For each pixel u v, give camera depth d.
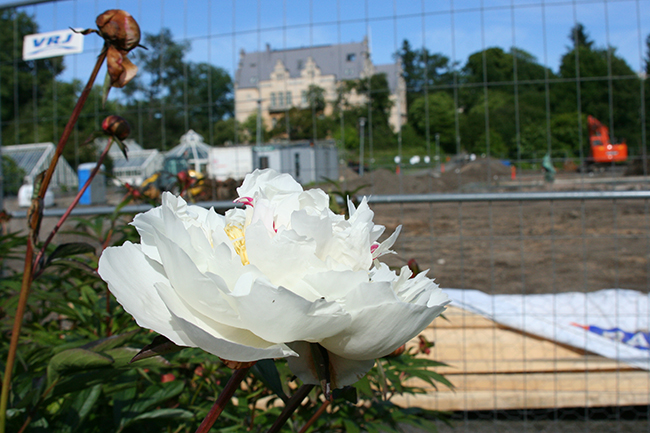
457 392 2.52
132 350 0.77
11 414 0.81
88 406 0.96
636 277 6.26
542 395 2.50
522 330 2.82
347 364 0.43
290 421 1.32
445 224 11.30
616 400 2.48
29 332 1.32
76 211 2.14
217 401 0.44
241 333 0.41
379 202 2.24
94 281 1.37
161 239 0.37
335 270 0.39
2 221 2.13
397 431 1.32
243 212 0.50
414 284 0.46
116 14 0.73
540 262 7.57
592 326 3.04
